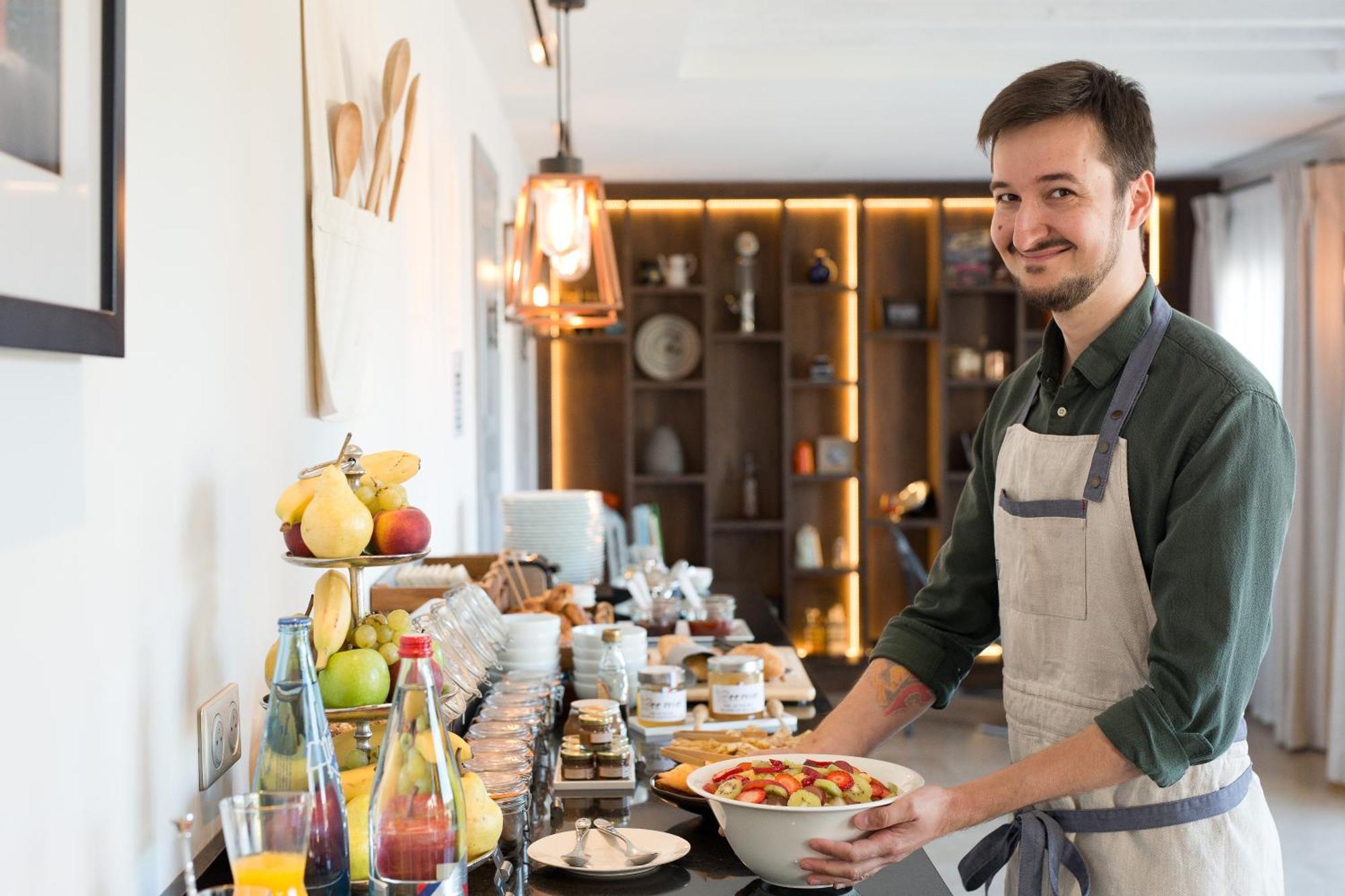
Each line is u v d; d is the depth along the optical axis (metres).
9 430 0.93
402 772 1.11
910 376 7.05
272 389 1.69
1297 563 5.64
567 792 1.75
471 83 4.07
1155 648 1.36
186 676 1.32
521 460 5.93
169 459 1.27
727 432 7.05
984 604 1.71
